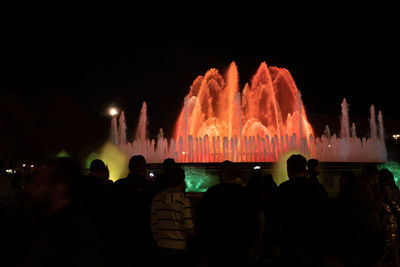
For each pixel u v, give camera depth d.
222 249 4.14
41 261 2.29
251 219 4.25
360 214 5.68
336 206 5.90
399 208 6.17
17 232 5.25
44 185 2.48
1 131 35.38
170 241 4.36
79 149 39.28
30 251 2.38
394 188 6.68
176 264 4.32
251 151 18.91
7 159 36.06
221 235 4.15
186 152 18.98
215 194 4.29
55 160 2.57
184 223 4.38
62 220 2.39
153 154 19.61
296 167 4.57
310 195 4.31
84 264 2.30
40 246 2.34
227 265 4.10
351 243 5.72
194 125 27.47
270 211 7.34
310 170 6.09
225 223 4.16
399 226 6.13
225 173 4.50
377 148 22.50
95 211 3.95
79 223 2.40
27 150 36.88
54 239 2.33
